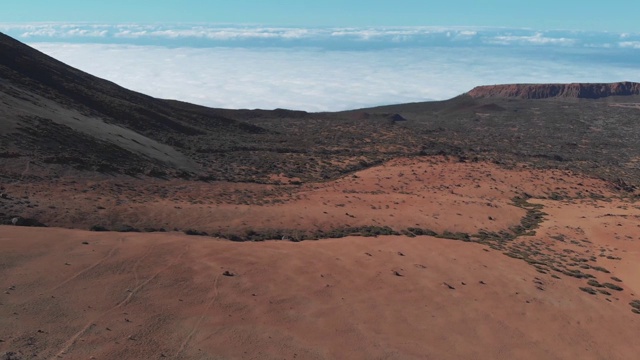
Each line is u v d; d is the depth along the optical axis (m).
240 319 15.29
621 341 17.78
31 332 12.76
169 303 15.61
